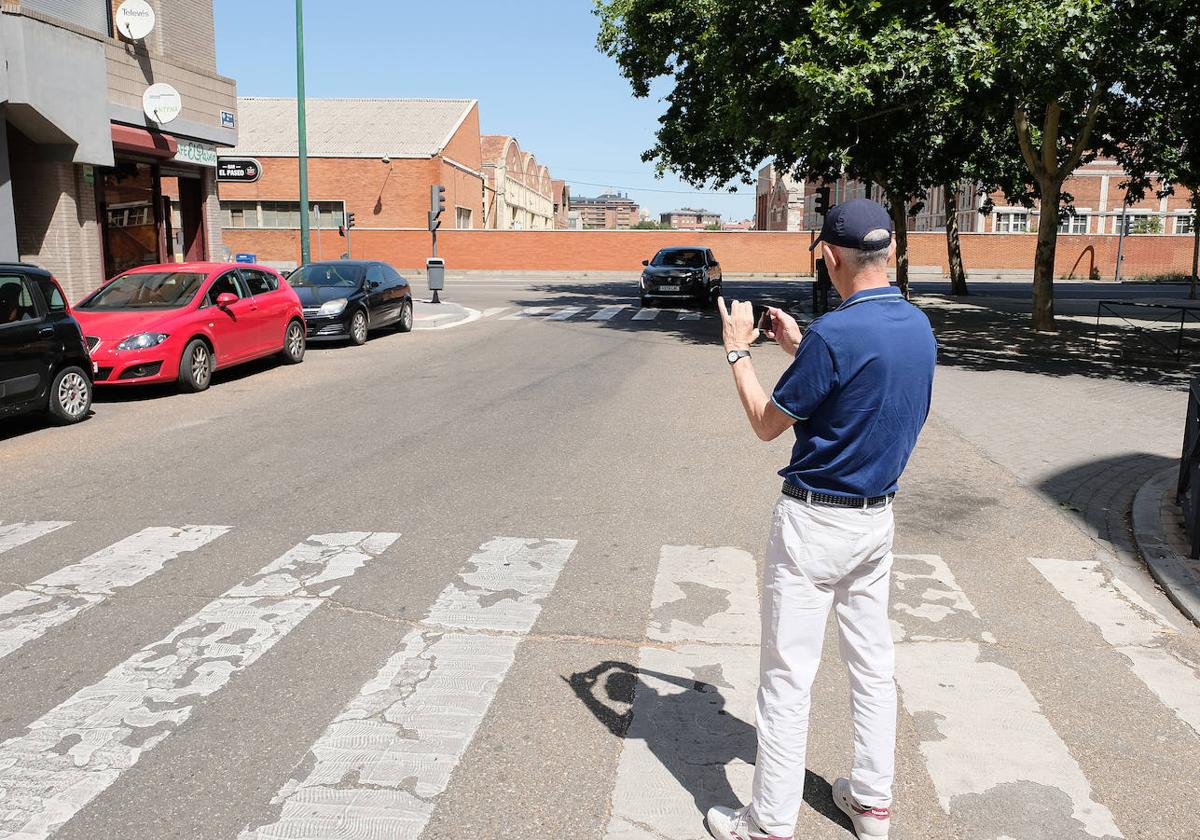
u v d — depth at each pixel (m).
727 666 3.92
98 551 5.37
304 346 14.05
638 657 4.00
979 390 11.54
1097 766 3.19
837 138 15.27
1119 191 58.62
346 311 15.71
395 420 9.30
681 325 20.14
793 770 2.65
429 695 3.66
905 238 27.59
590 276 45.62
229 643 4.13
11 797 3.00
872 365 2.40
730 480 7.00
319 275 16.91
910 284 40.28
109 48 16.83
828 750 3.30
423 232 47.06
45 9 15.77
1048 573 5.07
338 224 47.41
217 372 12.92
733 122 17.52
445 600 4.62
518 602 4.59
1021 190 26.28
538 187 80.00
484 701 3.61
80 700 3.62
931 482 6.97
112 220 17.83
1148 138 19.98
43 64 14.60
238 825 2.85
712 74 19.83
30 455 7.87
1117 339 17.94
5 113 14.54
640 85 24.22
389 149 47.47
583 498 6.47
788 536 2.57
